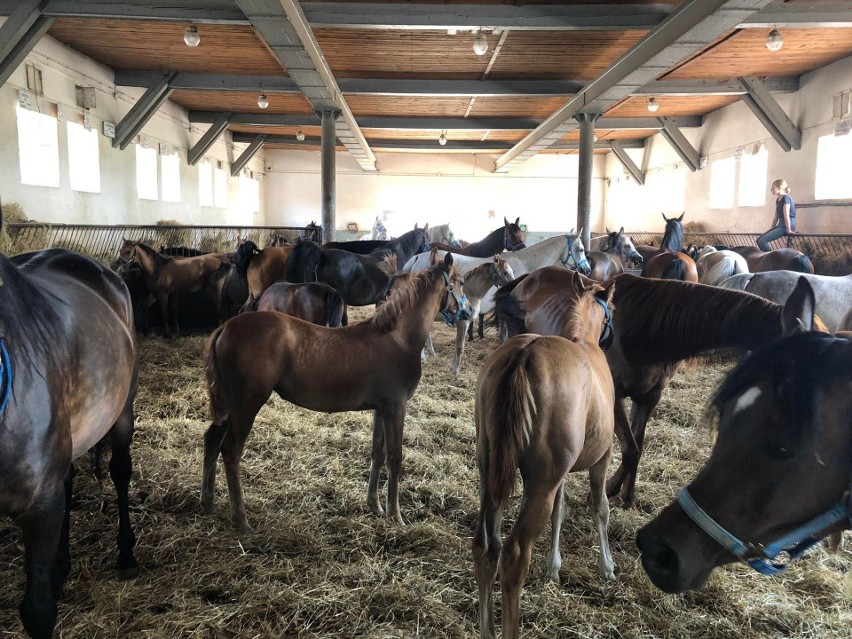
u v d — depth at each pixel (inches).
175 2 271.3
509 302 145.8
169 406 180.7
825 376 37.8
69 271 83.6
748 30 336.2
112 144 412.2
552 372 72.5
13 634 78.0
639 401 127.8
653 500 122.8
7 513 59.4
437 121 587.2
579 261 285.0
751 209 496.4
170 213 521.7
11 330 56.9
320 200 831.7
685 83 441.7
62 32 335.6
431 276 120.2
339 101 429.7
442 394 209.8
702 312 114.4
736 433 41.4
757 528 40.7
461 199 844.0
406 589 90.8
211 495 114.1
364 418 174.7
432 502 122.7
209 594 89.7
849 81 385.4
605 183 839.7
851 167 386.3
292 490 125.3
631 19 285.6
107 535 103.3
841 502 37.7
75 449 71.5
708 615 86.6
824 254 368.8
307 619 83.6
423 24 282.5
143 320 312.2
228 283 348.2
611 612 86.7
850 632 83.1
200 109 562.9
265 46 360.5
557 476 72.1
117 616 81.6
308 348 109.9
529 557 70.3
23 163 318.0
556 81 428.5
